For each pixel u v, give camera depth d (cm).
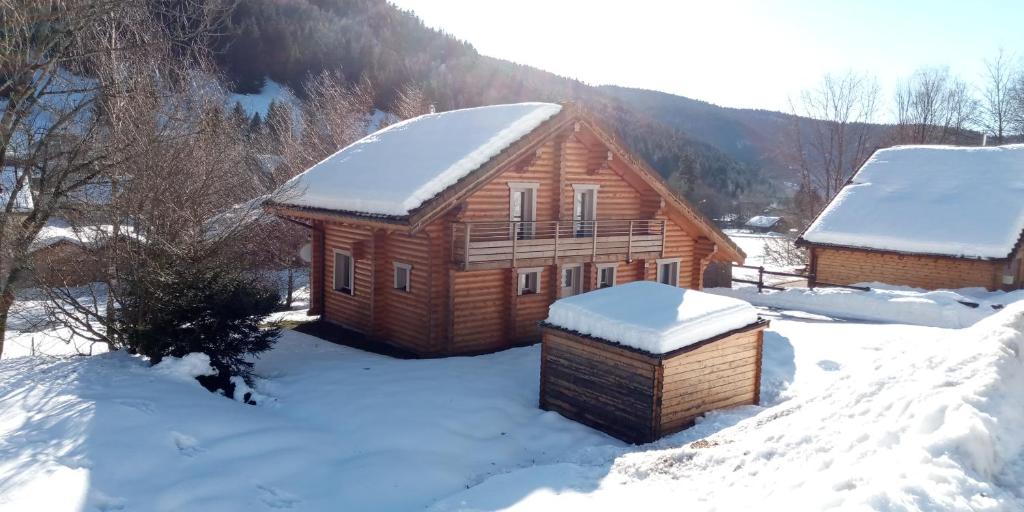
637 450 1017
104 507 763
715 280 2764
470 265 1614
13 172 1530
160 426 960
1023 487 575
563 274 1888
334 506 829
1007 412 661
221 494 822
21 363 1277
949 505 529
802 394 1326
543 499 756
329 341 1767
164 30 1891
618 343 1138
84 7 1379
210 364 1252
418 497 868
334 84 4575
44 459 834
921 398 707
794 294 2473
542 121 1714
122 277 1288
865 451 666
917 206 2645
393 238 1756
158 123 1520
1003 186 2594
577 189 1883
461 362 1510
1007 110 5181
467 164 1608
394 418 1119
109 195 1420
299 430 1045
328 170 1995
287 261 2534
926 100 5312
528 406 1255
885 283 2564
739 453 801
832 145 4850
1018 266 2494
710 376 1188
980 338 797
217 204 1527
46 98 1530
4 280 1362
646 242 1962
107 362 1257
